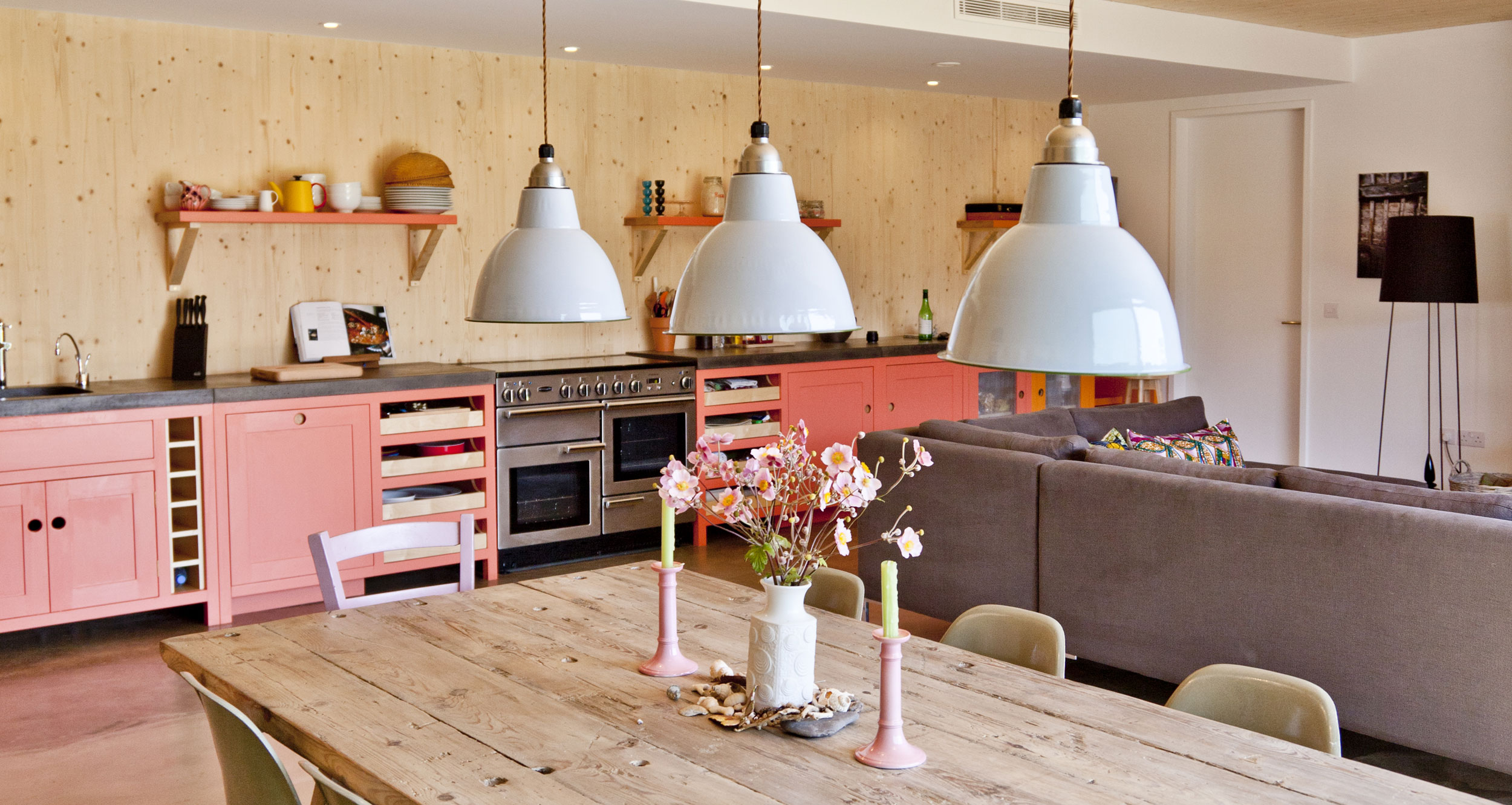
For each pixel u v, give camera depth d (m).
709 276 2.03
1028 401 7.92
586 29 5.39
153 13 4.95
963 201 8.11
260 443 4.93
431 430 5.38
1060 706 2.12
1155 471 4.02
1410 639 3.27
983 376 7.60
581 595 2.91
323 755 1.97
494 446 5.58
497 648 2.48
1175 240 8.40
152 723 3.85
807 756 1.91
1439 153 7.18
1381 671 3.34
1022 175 8.42
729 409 6.40
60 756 3.59
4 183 4.84
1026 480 4.23
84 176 5.01
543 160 2.56
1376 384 7.55
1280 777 1.81
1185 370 1.52
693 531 6.46
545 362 6.21
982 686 2.23
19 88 4.85
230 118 5.34
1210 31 6.72
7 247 4.87
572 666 2.36
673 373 6.15
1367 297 7.54
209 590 4.86
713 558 6.11
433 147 5.89
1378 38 7.38
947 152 7.97
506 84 6.10
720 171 6.93
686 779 1.82
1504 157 6.94
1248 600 3.62
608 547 6.17
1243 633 3.65
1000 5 5.75
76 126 4.98
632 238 6.62
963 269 8.18
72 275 5.02
